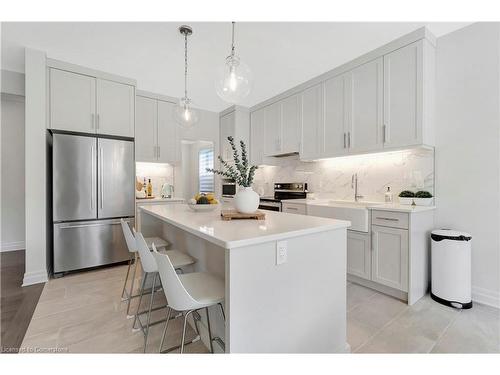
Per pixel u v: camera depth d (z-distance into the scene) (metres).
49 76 2.90
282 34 2.44
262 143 4.34
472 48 2.29
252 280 1.20
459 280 2.15
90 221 3.10
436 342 1.70
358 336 1.77
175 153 4.38
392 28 2.36
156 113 4.14
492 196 2.21
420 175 2.64
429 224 2.47
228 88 1.95
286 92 3.80
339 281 1.59
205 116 4.82
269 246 1.26
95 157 3.13
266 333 1.26
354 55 2.85
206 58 2.91
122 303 2.28
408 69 2.40
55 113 2.93
